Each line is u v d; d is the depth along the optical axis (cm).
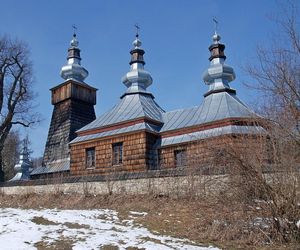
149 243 1102
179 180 1867
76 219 1396
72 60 3947
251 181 1209
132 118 2658
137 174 2077
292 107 1270
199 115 2575
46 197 2267
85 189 2209
